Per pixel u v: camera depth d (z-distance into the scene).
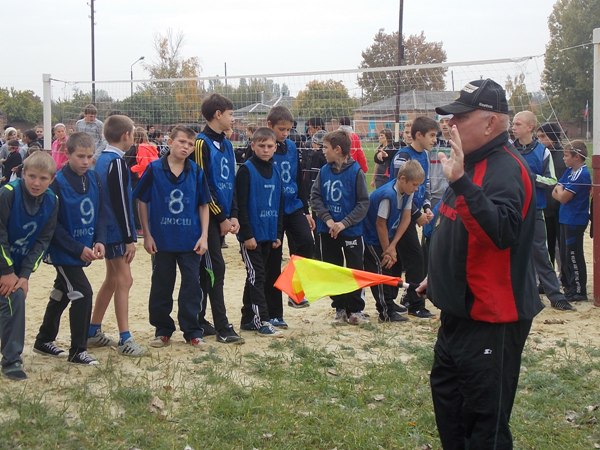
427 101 12.06
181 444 4.37
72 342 5.85
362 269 7.48
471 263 3.52
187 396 5.09
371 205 7.49
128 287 6.23
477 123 3.60
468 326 3.63
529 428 4.72
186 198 6.34
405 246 7.68
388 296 7.54
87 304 5.81
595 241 8.27
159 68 39.44
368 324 7.32
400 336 6.98
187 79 11.73
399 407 5.05
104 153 6.11
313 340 6.77
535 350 6.47
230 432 4.50
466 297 3.57
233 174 6.80
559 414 4.99
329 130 10.77
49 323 6.09
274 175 7.04
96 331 6.42
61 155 13.32
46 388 5.25
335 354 6.28
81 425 4.54
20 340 5.46
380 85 12.40
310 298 5.67
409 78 12.27
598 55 8.08
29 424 4.53
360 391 5.30
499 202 3.41
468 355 3.62
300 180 7.71
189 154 6.35
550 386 5.46
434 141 7.93
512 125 8.91
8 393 5.07
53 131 14.88
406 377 5.58
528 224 3.57
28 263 5.45
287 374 5.64
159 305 6.46
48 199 5.43
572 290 8.58
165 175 6.31
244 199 6.86
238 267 10.91
